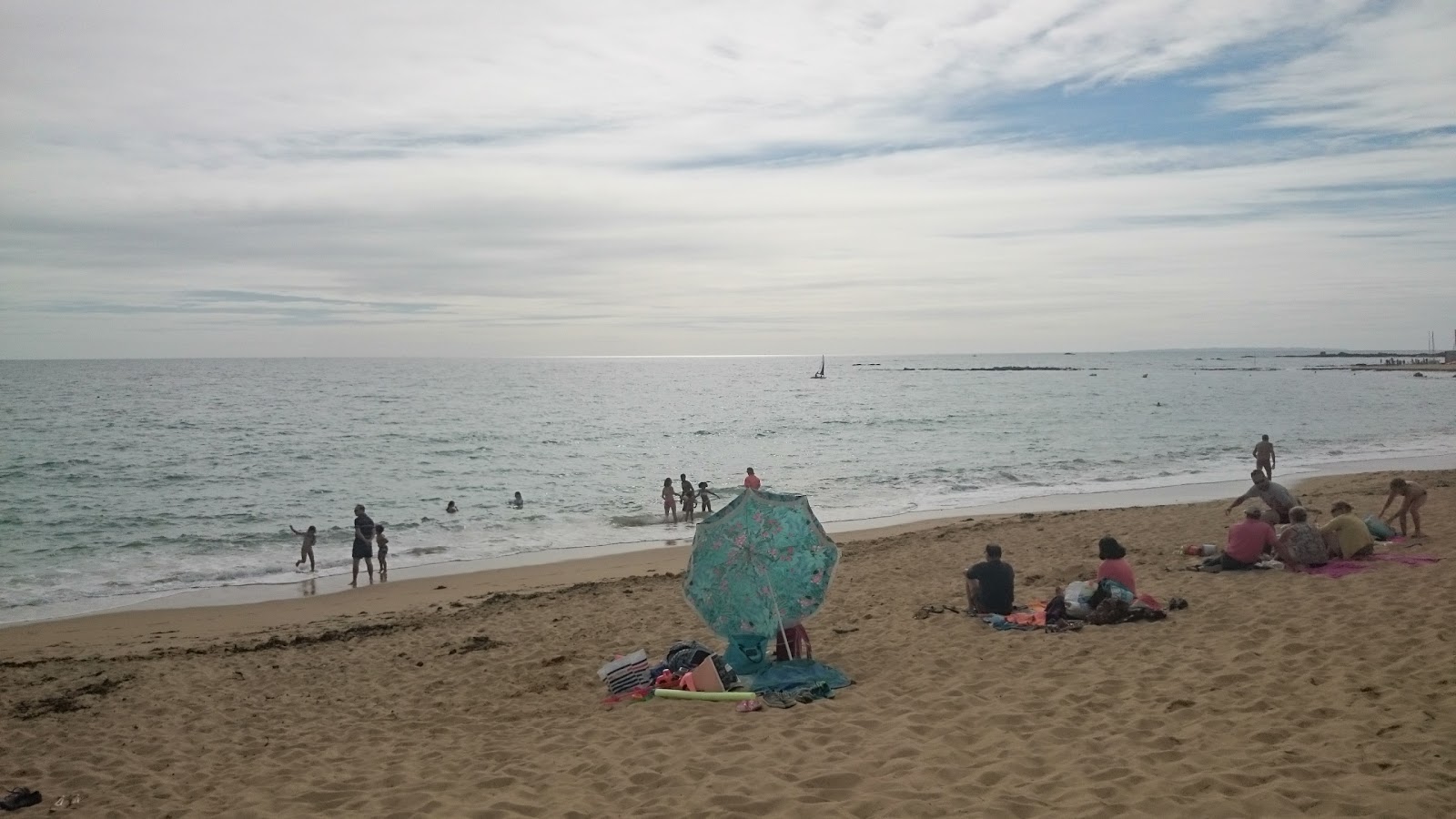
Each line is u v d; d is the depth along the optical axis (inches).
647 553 874.1
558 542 956.0
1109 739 252.5
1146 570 514.9
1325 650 319.3
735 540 362.6
